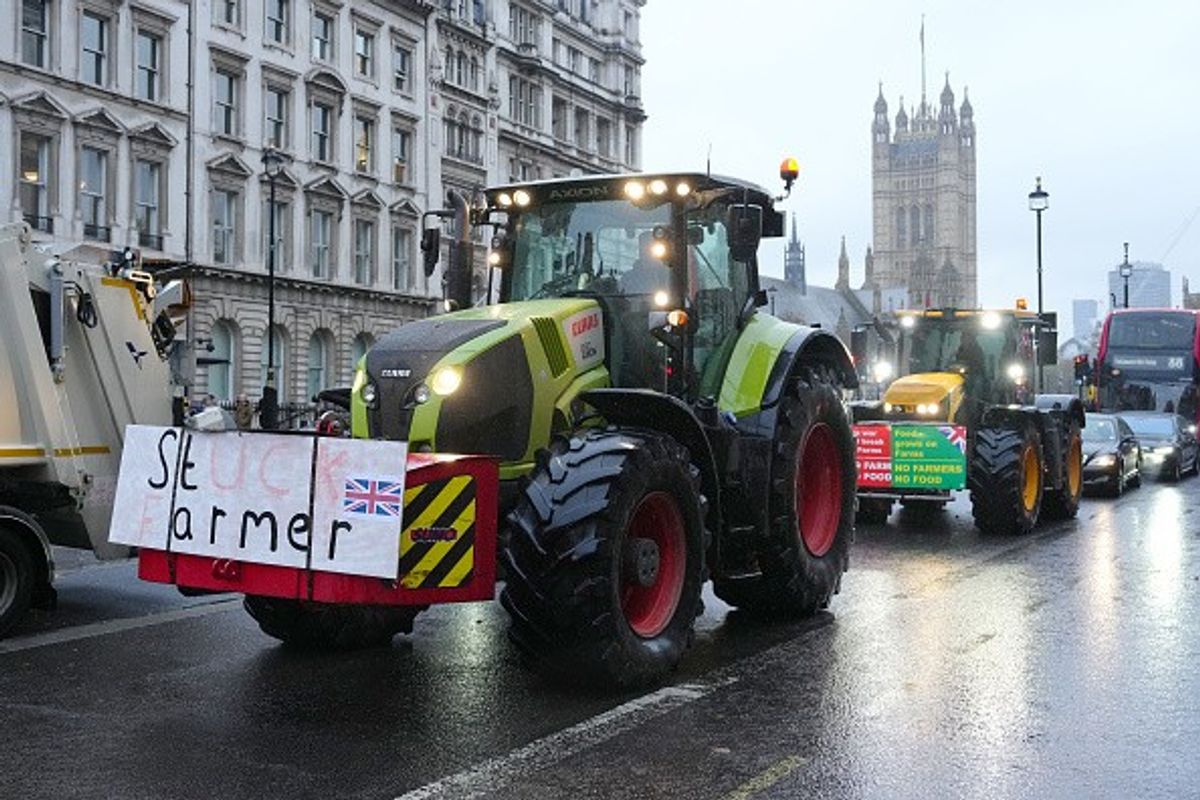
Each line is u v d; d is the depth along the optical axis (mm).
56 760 5219
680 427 6820
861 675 6809
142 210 36500
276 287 40875
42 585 8398
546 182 7773
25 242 8961
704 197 7555
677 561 6684
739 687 6516
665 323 7129
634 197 7410
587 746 5398
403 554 5855
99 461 9477
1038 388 17859
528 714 5965
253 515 6168
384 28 46594
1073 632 8086
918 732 5648
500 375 6520
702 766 5109
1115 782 4922
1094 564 11523
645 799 4691
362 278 45688
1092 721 5855
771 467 7953
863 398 16234
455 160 50875
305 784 4879
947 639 7855
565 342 6945
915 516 16359
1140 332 30109
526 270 7883
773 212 8531
